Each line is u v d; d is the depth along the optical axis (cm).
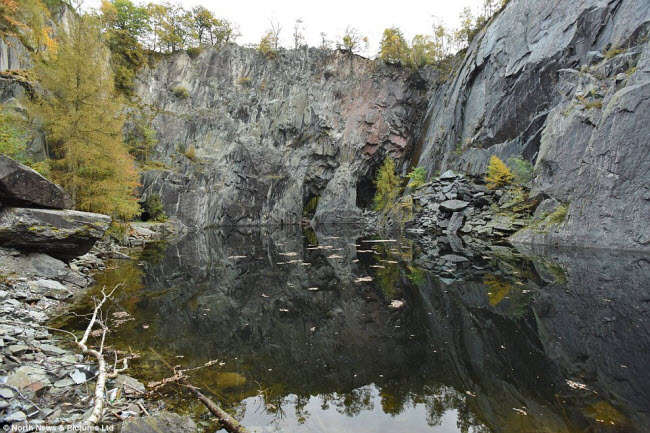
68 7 3047
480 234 2298
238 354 548
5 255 859
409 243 2158
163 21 4756
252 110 4831
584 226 1650
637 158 1508
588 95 1931
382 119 4934
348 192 4797
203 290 1001
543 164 2052
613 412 352
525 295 838
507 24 3139
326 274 1236
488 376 450
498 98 2939
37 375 402
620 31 2022
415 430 340
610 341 539
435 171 3712
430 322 680
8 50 2014
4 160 861
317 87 4950
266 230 3800
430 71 5109
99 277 1119
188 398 409
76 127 1554
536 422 342
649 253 1377
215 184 4134
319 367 500
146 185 3447
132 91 4188
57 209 998
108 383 425
